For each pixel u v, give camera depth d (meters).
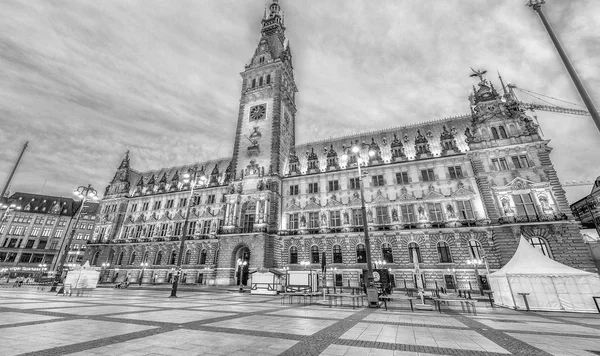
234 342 8.87
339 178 55.94
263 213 53.41
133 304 19.86
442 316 16.88
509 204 41.19
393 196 50.34
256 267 49.44
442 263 42.38
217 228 62.97
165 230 69.19
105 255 71.56
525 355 8.11
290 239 53.09
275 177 56.97
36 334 9.07
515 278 22.50
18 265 101.62
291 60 81.38
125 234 73.69
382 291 28.41
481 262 40.34
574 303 20.44
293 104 74.38
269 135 61.59
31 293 28.11
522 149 43.62
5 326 10.19
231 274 52.00
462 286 40.28
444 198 46.25
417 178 50.09
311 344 8.84
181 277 60.12
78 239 114.19
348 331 11.25
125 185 80.38
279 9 88.44
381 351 8.20
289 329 11.40
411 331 11.51
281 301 25.22
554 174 40.59
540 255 23.77
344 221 51.22
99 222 78.06
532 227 38.50
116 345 8.03
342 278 46.56
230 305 21.02
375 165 53.47
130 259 69.50
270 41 79.62
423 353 8.09
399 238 46.00
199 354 7.40
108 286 50.97
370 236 47.62
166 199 73.75
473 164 46.16
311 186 57.56
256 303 23.17
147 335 9.48
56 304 18.25
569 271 21.69
